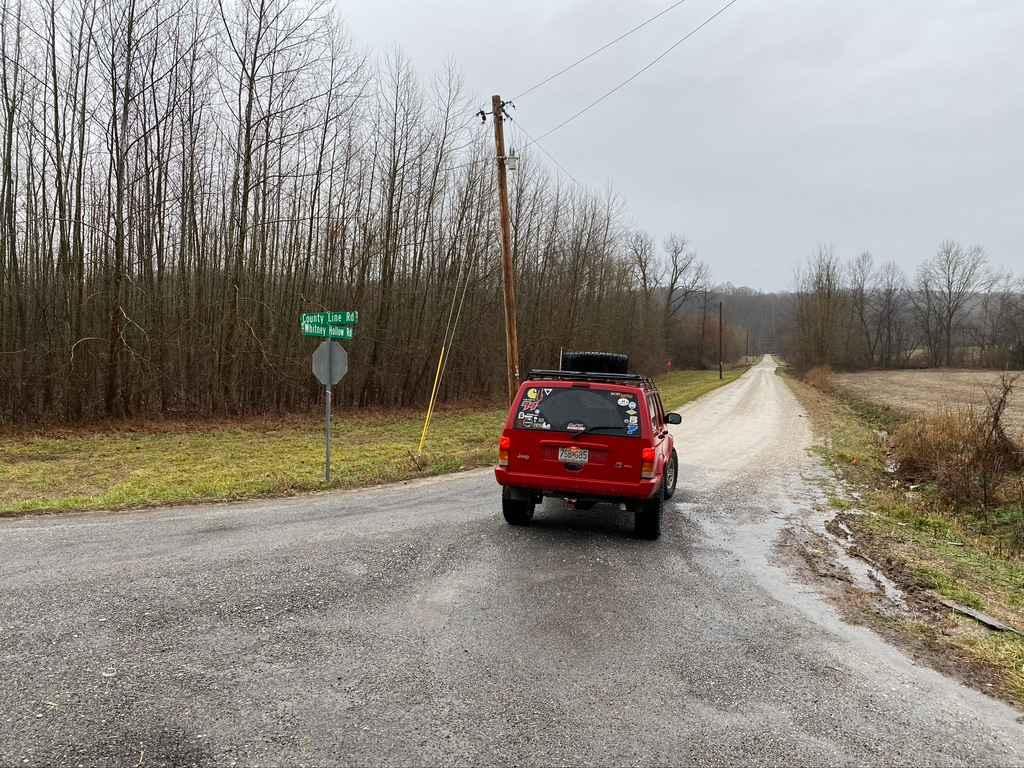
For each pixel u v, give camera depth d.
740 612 5.15
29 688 3.50
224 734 3.12
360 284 26.34
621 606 5.16
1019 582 6.71
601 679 3.85
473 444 17.06
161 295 20.62
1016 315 76.94
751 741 3.22
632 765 2.97
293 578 5.57
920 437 14.25
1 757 2.84
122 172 18.78
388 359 28.94
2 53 17.59
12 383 17.91
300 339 24.69
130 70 18.86
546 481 7.12
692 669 4.05
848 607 5.42
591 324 45.53
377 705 3.45
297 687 3.62
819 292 76.00
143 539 6.81
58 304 19.08
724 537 7.68
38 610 4.68
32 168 18.67
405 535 7.20
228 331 21.69
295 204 23.84
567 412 7.14
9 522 7.64
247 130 20.84
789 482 12.05
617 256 58.69
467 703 3.50
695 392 43.41
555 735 3.21
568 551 6.72
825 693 3.80
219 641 4.22
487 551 6.62
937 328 92.88
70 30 18.31
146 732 3.10
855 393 41.62
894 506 10.07
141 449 15.15
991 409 12.98
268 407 23.91
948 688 3.94
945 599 5.76
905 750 3.20
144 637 4.24
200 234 21.59
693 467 13.39
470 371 35.16
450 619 4.74
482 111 16.78
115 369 19.30
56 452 14.52
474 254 30.44
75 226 18.48
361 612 4.82
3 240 17.86
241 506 8.74
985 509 10.38
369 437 18.45
